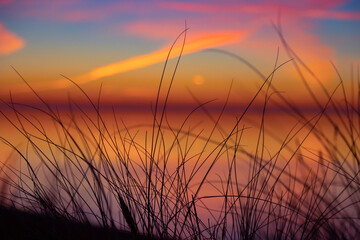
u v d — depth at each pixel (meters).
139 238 1.37
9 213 1.47
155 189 1.60
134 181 1.60
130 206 1.48
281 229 1.55
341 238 1.50
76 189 1.57
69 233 1.38
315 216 1.60
